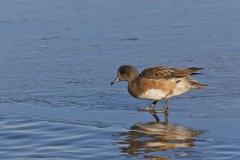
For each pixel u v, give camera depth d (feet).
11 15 69.92
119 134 42.42
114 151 39.37
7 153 39.24
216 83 52.21
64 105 48.65
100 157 38.45
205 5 71.51
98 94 51.16
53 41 63.26
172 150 39.22
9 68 56.65
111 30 65.46
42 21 68.23
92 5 72.38
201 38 62.59
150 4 72.38
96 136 42.06
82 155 38.81
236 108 46.98
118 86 53.26
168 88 47.47
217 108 47.21
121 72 49.06
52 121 45.01
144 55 59.06
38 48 61.52
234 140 40.68
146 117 46.16
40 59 58.80
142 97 48.39
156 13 69.51
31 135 42.34
